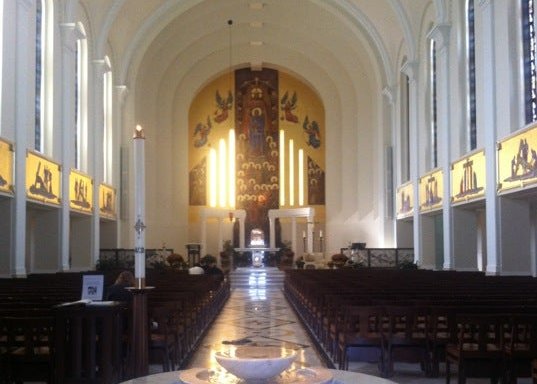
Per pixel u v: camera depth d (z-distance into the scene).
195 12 31.80
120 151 29.84
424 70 25.66
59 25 21.52
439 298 9.70
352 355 9.27
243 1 31.92
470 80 21.06
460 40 21.36
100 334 6.49
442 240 24.64
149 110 34.62
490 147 17.94
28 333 7.04
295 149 38.91
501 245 17.52
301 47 36.62
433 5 24.22
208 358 10.71
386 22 29.12
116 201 29.03
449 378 8.05
